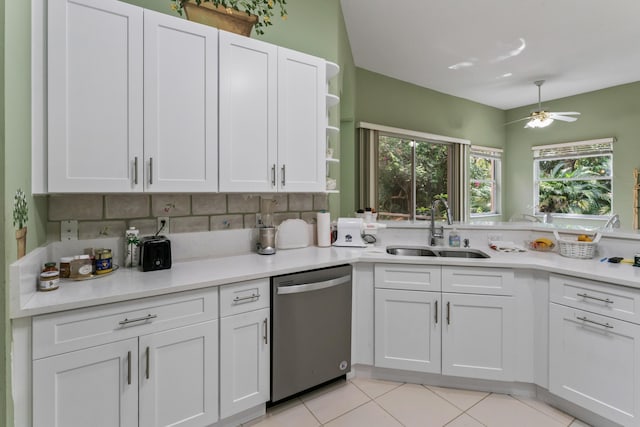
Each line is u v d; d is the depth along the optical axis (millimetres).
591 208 4973
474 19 2893
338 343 1888
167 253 1656
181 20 1584
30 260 1177
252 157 1825
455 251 2297
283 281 1673
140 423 1298
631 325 1396
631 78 4344
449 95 4977
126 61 1451
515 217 5250
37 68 1280
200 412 1442
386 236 2504
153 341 1321
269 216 2217
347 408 1731
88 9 1365
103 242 1664
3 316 1011
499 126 5781
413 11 2775
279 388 1668
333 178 2643
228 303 1514
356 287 2002
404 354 1935
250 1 2125
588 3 2627
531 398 1815
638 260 1664
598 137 4812
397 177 4430
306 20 2406
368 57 3697
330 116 2617
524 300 1788
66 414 1153
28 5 1225
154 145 1525
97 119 1395
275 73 1903
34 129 1275
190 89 1617
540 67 3959
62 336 1141
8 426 1022
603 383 1490
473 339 1843
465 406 1744
